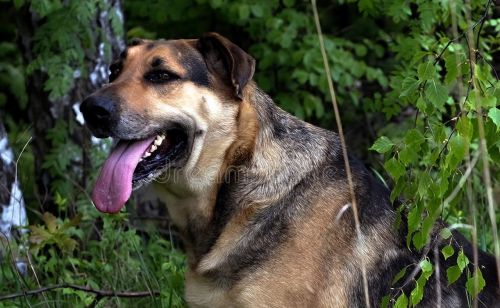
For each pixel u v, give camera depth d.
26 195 7.27
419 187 4.00
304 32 8.09
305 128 4.79
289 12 7.77
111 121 4.50
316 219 4.48
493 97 3.86
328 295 4.41
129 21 8.33
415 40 6.39
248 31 7.92
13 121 9.14
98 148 6.62
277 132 4.70
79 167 6.60
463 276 4.57
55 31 6.43
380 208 4.63
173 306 5.23
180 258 5.95
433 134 4.06
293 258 4.41
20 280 5.55
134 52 4.76
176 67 4.62
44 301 5.21
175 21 8.30
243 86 4.61
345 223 4.50
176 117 4.62
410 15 6.87
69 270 6.11
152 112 4.57
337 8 8.35
